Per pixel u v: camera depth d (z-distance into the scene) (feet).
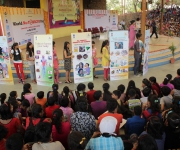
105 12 60.95
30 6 48.88
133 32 34.86
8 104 11.02
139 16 80.43
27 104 13.00
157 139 8.50
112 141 7.64
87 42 22.76
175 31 63.46
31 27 40.16
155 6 95.71
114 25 63.82
